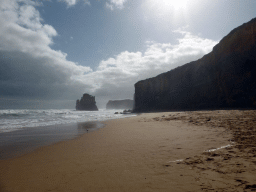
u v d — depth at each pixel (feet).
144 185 8.15
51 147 19.48
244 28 75.77
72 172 10.77
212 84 98.99
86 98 469.16
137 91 219.61
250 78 69.15
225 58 86.94
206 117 37.22
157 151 14.29
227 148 12.80
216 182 7.66
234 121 26.68
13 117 86.99
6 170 11.89
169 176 8.96
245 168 8.77
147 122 43.19
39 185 9.00
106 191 7.79
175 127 28.66
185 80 136.67
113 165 11.60
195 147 14.25
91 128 38.27
